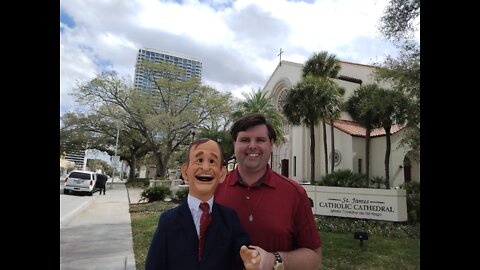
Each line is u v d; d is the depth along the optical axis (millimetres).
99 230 9648
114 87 36812
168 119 35125
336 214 11703
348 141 27531
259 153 2254
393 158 24891
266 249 2115
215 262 1790
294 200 2248
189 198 1940
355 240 9047
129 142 43969
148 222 11031
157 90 37438
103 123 39688
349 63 32562
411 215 11203
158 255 1788
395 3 12914
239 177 2340
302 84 22516
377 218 11172
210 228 1869
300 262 2041
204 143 2039
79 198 19328
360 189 11570
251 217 2180
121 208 15281
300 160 32531
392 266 6652
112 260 6492
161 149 40094
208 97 36906
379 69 15500
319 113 22297
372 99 16797
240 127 2316
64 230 9570
